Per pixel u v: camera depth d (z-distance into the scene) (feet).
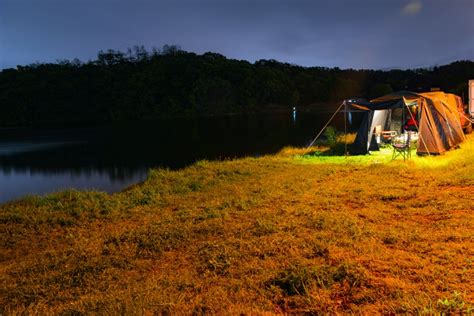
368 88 382.01
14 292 16.90
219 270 17.19
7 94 283.59
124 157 93.66
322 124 162.91
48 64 343.87
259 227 22.45
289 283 14.88
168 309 13.67
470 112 71.87
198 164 52.95
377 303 12.78
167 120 259.80
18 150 117.29
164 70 324.80
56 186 60.39
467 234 18.48
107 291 16.12
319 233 20.42
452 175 32.30
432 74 350.64
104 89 313.53
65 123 265.34
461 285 13.52
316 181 35.58
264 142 105.09
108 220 29.19
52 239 25.72
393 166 39.29
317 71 405.18
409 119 53.42
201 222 25.25
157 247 21.35
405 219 22.34
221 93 305.53
